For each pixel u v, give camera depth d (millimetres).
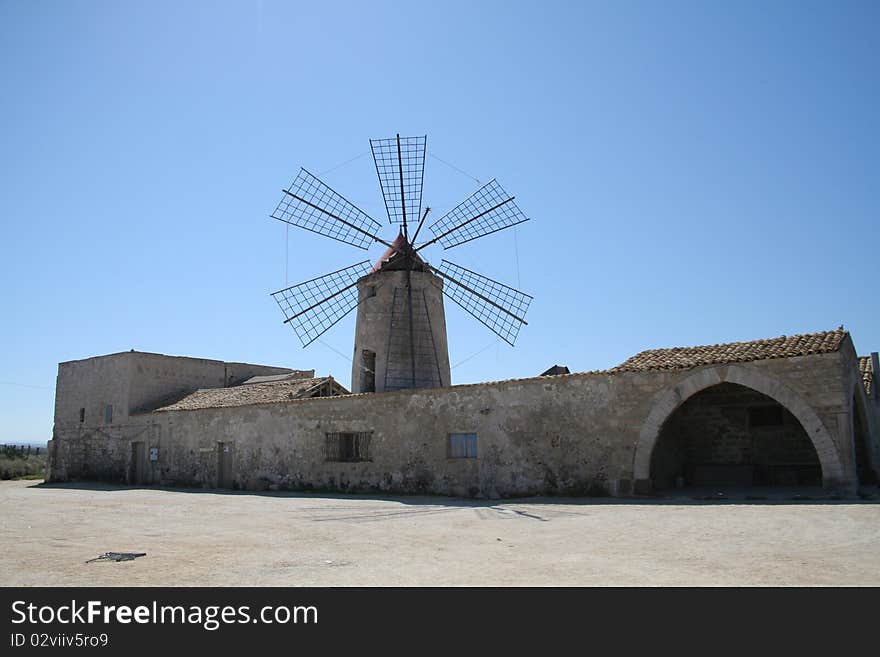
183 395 32531
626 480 16422
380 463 20844
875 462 17781
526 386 18281
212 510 16219
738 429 19375
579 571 7707
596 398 17141
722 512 12406
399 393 20734
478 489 18688
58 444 35406
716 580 7090
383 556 9016
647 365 16656
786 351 14969
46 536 11352
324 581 7426
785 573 7320
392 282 25828
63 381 35969
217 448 26172
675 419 19469
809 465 18312
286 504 17750
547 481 17594
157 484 28781
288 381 29594
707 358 16078
